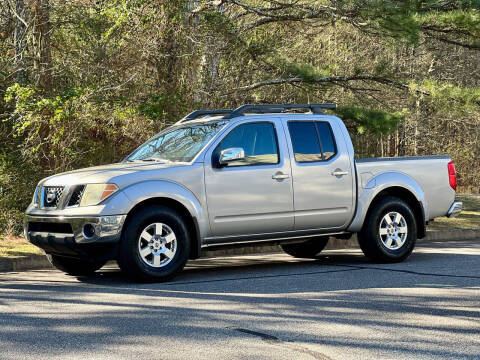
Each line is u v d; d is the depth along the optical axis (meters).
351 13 18.77
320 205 9.45
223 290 7.80
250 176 8.94
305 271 9.41
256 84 19.72
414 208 10.38
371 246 10.00
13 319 6.27
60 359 4.95
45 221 8.48
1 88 15.94
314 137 9.55
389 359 4.98
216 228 8.75
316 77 20.27
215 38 18.17
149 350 5.18
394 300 7.16
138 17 16.61
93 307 6.79
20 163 15.41
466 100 19.66
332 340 5.50
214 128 9.07
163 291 7.74
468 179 38.03
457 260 10.55
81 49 17.05
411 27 17.89
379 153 35.12
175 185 8.47
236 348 5.25
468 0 18.84
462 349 5.27
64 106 14.09
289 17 20.12
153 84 17.20
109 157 16.44
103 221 8.07
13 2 16.47
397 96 23.05
